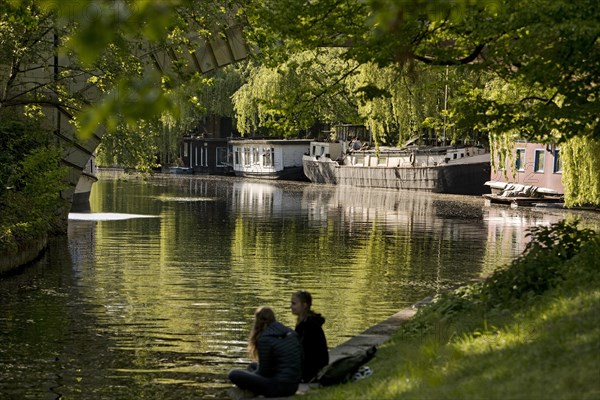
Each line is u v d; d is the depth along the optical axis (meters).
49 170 45.53
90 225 61.31
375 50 25.27
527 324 16.95
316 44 27.75
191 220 66.38
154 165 52.59
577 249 25.09
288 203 86.88
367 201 90.44
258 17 29.00
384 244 51.47
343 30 27.17
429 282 37.03
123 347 24.50
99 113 7.59
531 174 89.00
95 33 7.17
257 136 158.38
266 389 16.08
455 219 69.50
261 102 31.67
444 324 19.88
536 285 21.69
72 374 21.42
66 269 39.59
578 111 24.89
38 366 22.16
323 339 17.19
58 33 41.84
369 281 37.06
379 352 19.03
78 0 7.26
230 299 32.34
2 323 27.61
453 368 14.59
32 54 43.34
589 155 63.84
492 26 23.42
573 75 26.02
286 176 136.38
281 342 16.19
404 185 108.38
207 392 19.91
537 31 22.23
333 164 123.38
